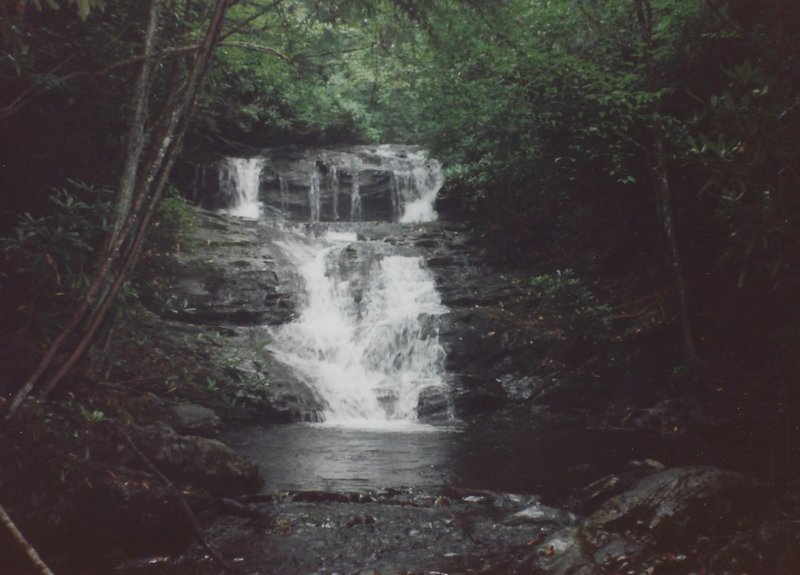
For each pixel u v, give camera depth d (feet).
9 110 17.56
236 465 17.21
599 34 35.88
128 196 17.94
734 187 15.75
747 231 15.07
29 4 21.29
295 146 63.62
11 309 20.72
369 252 43.86
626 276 40.22
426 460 21.89
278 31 27.81
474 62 37.14
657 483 13.98
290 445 24.34
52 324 19.54
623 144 37.32
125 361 27.66
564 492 17.69
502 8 31.19
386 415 31.81
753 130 13.53
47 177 24.53
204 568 12.59
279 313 36.86
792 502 14.37
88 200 24.59
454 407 31.68
